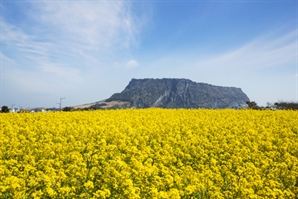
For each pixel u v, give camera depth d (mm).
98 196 8312
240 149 14633
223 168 11750
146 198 8844
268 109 33875
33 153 12852
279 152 15312
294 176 11133
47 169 10070
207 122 21984
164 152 13594
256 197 8977
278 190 9523
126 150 13750
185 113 28125
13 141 14109
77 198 8484
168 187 9695
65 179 9508
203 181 10016
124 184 8969
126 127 18547
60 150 12859
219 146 15844
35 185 9117
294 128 20562
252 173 11391
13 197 8125
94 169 10391
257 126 21422
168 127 19469
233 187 9828
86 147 14562
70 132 16922
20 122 19797
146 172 10328
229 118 24500
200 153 13875
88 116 23391
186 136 17969
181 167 11750
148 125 19953
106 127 18094
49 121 20031
